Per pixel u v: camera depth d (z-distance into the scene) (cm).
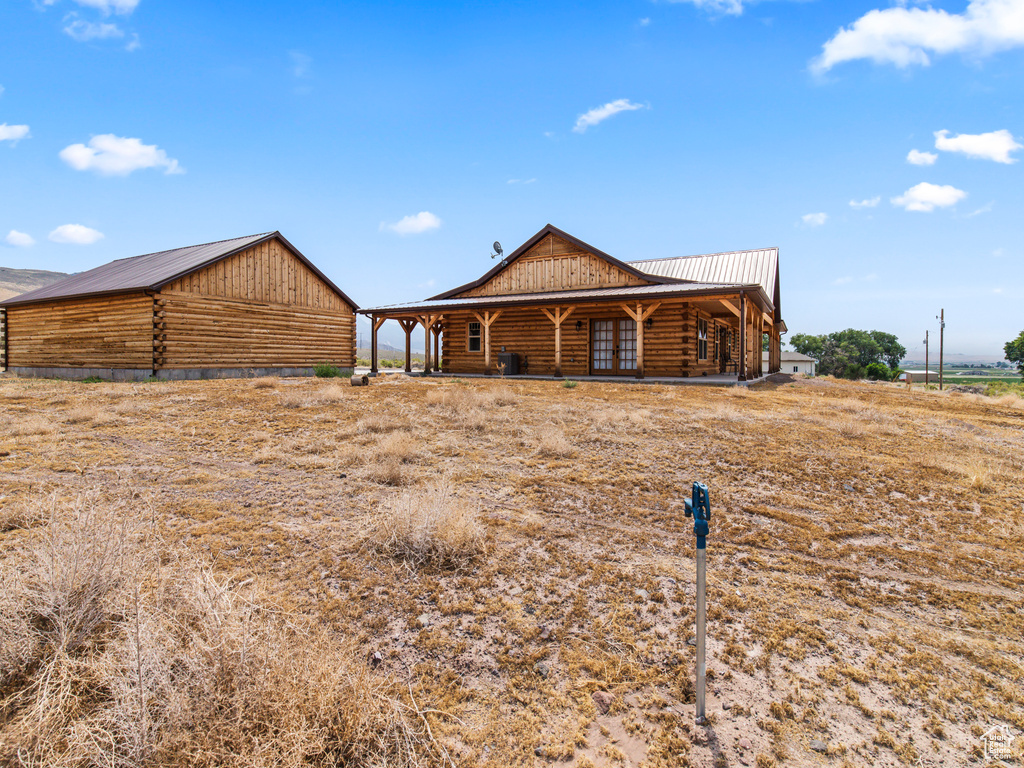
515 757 230
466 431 816
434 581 370
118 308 1666
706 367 1983
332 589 355
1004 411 1236
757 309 1894
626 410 976
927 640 319
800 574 393
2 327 2078
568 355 1914
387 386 1409
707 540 444
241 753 206
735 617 336
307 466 632
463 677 278
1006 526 486
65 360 1836
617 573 387
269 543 418
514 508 506
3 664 241
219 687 226
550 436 736
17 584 270
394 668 282
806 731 248
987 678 286
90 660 251
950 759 232
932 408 1229
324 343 2205
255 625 259
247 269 1870
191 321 1677
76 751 202
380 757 223
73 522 332
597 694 268
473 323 2111
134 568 304
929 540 456
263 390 1260
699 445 734
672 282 1775
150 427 824
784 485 582
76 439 730
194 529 437
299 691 229
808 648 308
